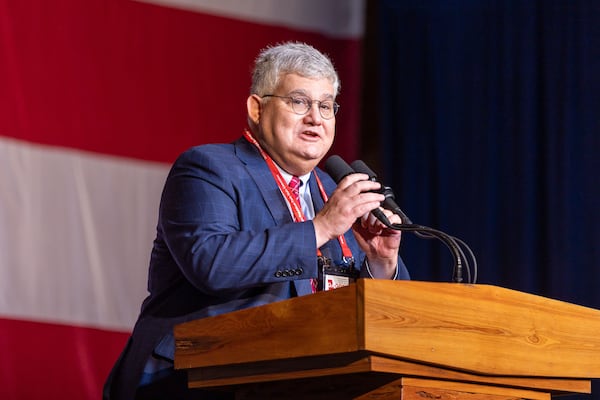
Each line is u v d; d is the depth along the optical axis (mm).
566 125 10680
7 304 9852
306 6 12359
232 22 11812
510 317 4594
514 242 10875
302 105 6008
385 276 5922
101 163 10625
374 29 12734
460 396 4527
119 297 10516
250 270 5234
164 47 11273
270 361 4625
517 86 11094
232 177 5805
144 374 5582
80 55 10648
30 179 10164
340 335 4164
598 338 4980
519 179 10922
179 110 11273
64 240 10273
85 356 10180
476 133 11305
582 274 10422
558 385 4934
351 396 4523
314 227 5332
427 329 4254
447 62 11602
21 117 10195
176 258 5543
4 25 10211
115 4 10969
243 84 11773
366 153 12516
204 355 4832
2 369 9688
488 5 11414
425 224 11547
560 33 10867
